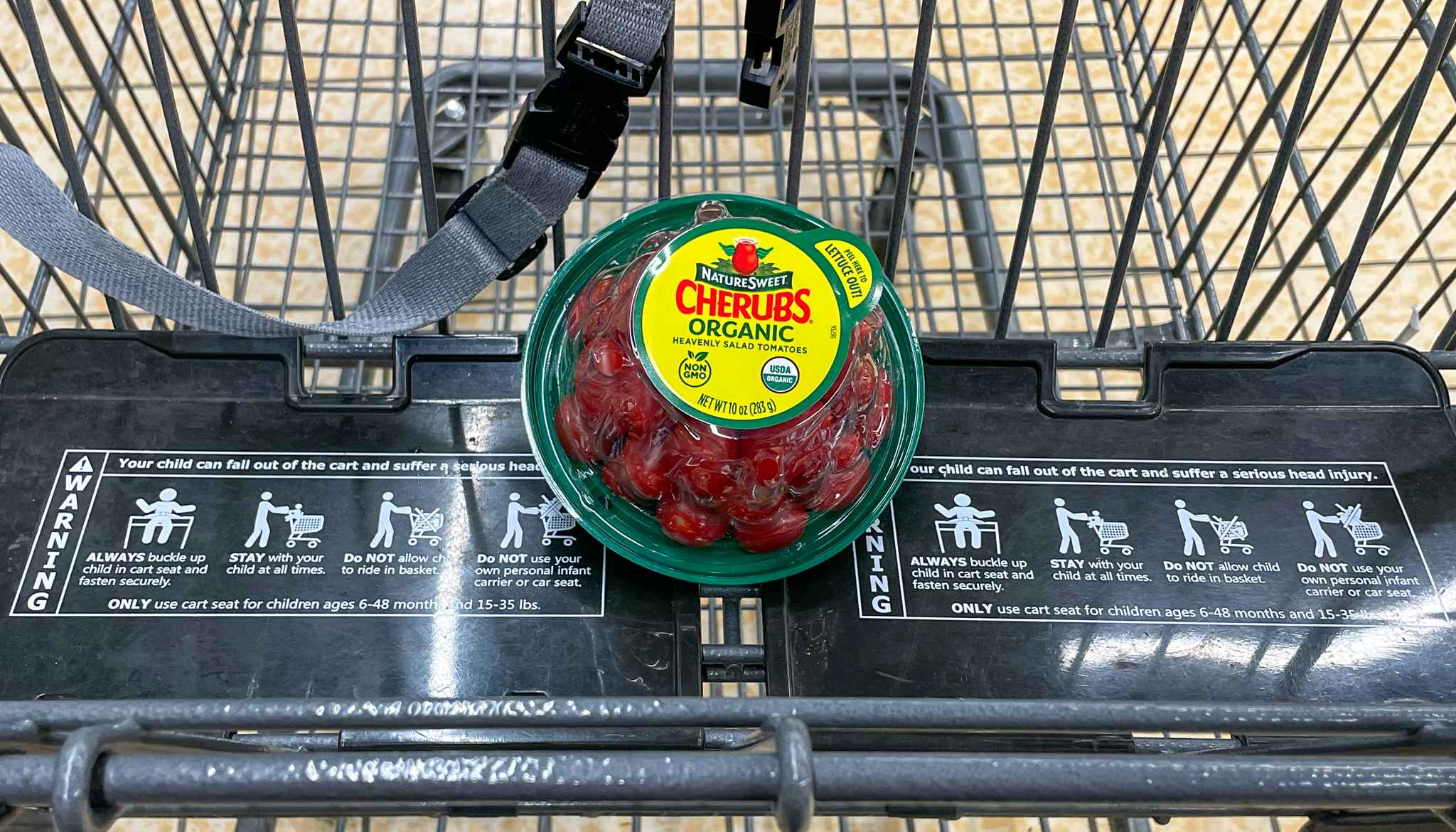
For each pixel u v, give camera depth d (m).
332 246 0.68
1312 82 0.61
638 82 0.56
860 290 0.57
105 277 0.55
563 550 0.62
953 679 0.59
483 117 1.18
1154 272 1.05
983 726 0.42
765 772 0.38
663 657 0.59
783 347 0.56
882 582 0.62
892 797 0.39
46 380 0.64
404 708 0.41
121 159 1.23
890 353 0.64
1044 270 1.08
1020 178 1.10
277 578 0.60
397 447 0.64
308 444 0.64
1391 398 0.67
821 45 1.32
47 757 0.38
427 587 0.60
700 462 0.57
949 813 0.52
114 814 0.38
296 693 0.57
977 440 0.66
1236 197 1.26
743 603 1.06
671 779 0.38
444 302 0.62
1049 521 0.64
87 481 0.61
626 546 0.60
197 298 0.56
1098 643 0.60
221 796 0.37
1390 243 1.23
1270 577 0.62
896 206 0.67
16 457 0.62
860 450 0.60
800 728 0.39
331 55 1.09
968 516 0.64
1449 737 0.43
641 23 0.55
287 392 0.65
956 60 1.15
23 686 0.56
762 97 0.59
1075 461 0.65
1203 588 0.62
